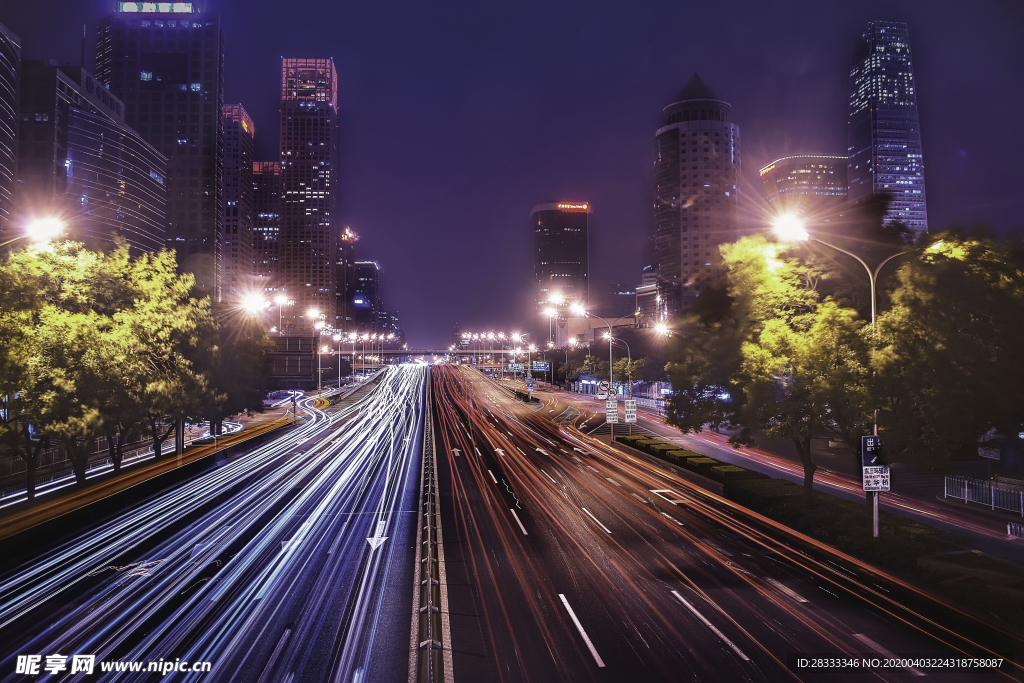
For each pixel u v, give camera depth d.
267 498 29.98
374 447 49.47
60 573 18.77
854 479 34.41
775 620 14.83
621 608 15.63
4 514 25.28
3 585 17.78
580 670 12.45
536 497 29.86
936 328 18.42
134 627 14.70
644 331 109.12
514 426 64.75
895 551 18.41
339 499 29.61
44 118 134.38
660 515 25.92
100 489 30.53
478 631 14.32
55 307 26.67
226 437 53.50
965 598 15.45
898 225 33.75
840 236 31.97
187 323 33.94
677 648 13.38
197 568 19.16
